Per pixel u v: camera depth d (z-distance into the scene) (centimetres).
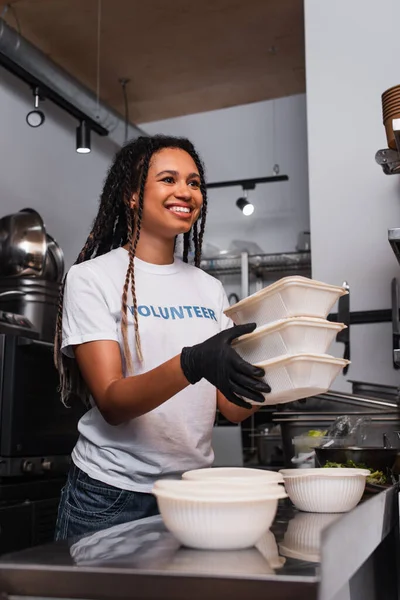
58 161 467
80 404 304
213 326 163
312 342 116
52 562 86
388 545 165
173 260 168
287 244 520
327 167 303
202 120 555
